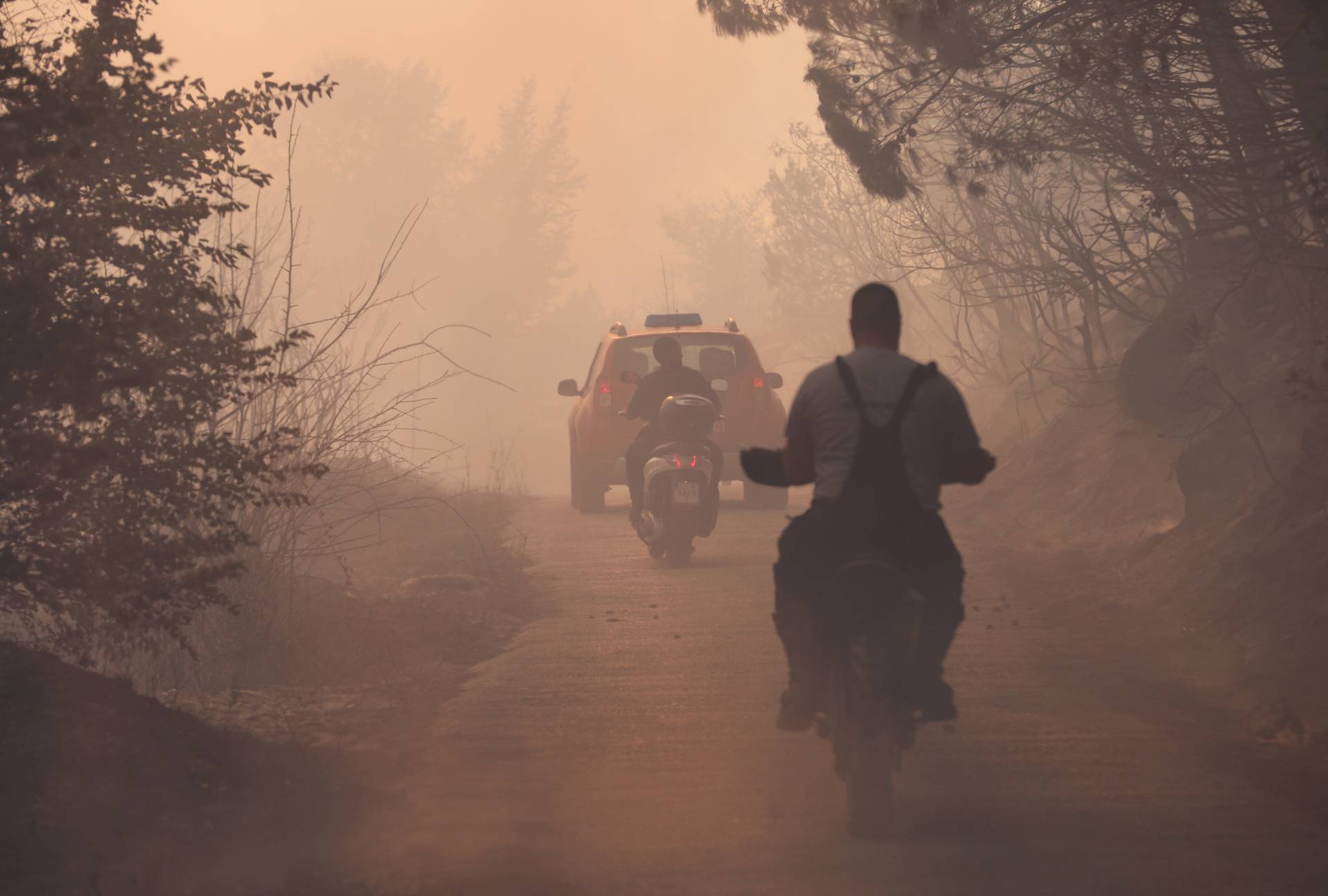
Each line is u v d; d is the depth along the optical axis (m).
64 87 20.42
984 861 17.67
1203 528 39.22
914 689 18.73
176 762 20.91
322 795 20.97
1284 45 39.72
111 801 19.02
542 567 49.31
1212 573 34.97
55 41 22.94
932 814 19.91
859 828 18.70
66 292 22.25
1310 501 34.41
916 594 17.94
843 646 18.52
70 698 21.64
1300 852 17.78
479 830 19.61
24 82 19.73
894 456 18.61
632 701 28.33
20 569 21.19
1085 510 50.16
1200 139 46.41
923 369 19.05
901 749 18.77
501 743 25.12
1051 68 45.62
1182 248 53.31
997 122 48.25
